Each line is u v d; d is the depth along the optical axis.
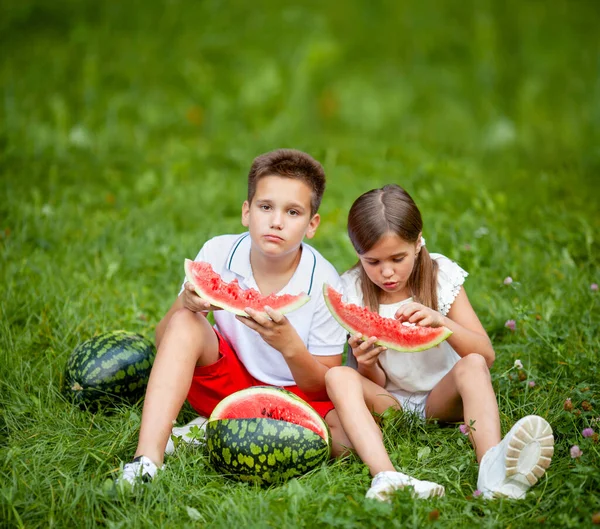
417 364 5.59
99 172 11.20
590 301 7.16
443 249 8.38
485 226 8.88
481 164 12.55
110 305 7.32
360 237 5.26
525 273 7.80
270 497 4.54
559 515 4.25
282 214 5.25
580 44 17.08
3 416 5.46
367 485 4.71
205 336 5.25
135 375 5.87
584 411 5.34
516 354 6.30
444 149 13.29
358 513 4.25
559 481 4.65
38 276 7.69
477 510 4.52
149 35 16.64
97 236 8.84
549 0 18.05
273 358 5.57
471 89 16.23
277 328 5.05
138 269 8.23
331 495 4.44
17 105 13.34
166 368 5.03
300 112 14.82
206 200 10.39
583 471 4.61
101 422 5.57
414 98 16.16
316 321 5.60
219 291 5.14
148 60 15.72
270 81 14.88
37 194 9.66
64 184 10.69
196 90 14.95
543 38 17.20
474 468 4.88
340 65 17.11
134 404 5.83
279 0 18.27
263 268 5.57
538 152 12.99
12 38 16.17
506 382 5.84
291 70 15.87
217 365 5.39
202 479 4.84
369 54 17.81
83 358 5.86
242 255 5.68
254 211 5.33
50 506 4.47
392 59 17.64
